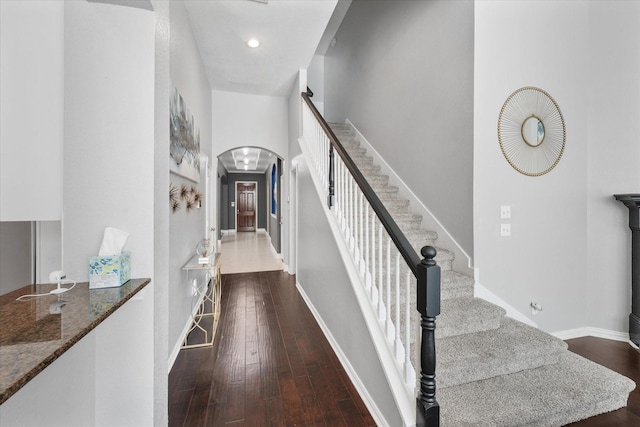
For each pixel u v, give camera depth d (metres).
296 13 2.90
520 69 2.54
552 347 1.90
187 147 2.76
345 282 2.22
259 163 10.23
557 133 2.65
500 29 2.47
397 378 1.52
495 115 2.47
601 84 2.71
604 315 2.74
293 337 2.73
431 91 2.96
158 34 1.53
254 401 1.84
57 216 1.31
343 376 2.11
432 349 1.31
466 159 2.51
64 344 0.81
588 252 2.77
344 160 2.29
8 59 1.26
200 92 3.63
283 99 5.21
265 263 6.14
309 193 3.47
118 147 1.42
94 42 1.40
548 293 2.66
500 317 2.18
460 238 2.59
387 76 3.79
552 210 2.66
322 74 6.34
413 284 2.24
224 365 2.25
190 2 2.70
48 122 1.30
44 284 1.40
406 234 2.79
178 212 2.52
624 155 2.64
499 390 1.68
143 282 1.39
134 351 1.42
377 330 1.75
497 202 2.50
